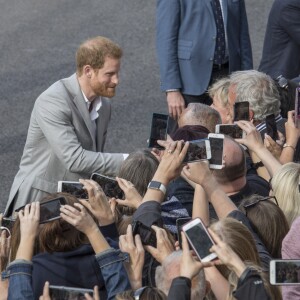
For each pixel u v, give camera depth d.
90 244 10.87
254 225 11.86
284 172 12.62
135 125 23.53
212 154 11.66
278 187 12.57
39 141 15.20
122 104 24.62
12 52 27.77
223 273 10.77
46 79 26.11
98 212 11.31
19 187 15.32
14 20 29.83
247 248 10.23
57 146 14.90
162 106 24.55
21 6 30.80
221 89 16.36
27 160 15.35
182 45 19.44
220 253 9.51
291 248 11.23
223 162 12.45
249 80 15.91
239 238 10.23
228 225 10.32
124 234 11.92
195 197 11.96
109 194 12.56
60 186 12.10
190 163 11.55
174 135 14.45
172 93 19.50
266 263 11.26
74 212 10.37
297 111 14.45
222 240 10.17
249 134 13.63
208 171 11.55
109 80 14.90
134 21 29.47
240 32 19.98
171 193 13.81
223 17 19.55
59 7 30.59
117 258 10.40
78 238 10.84
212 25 19.44
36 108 15.05
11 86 25.72
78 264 10.72
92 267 10.73
